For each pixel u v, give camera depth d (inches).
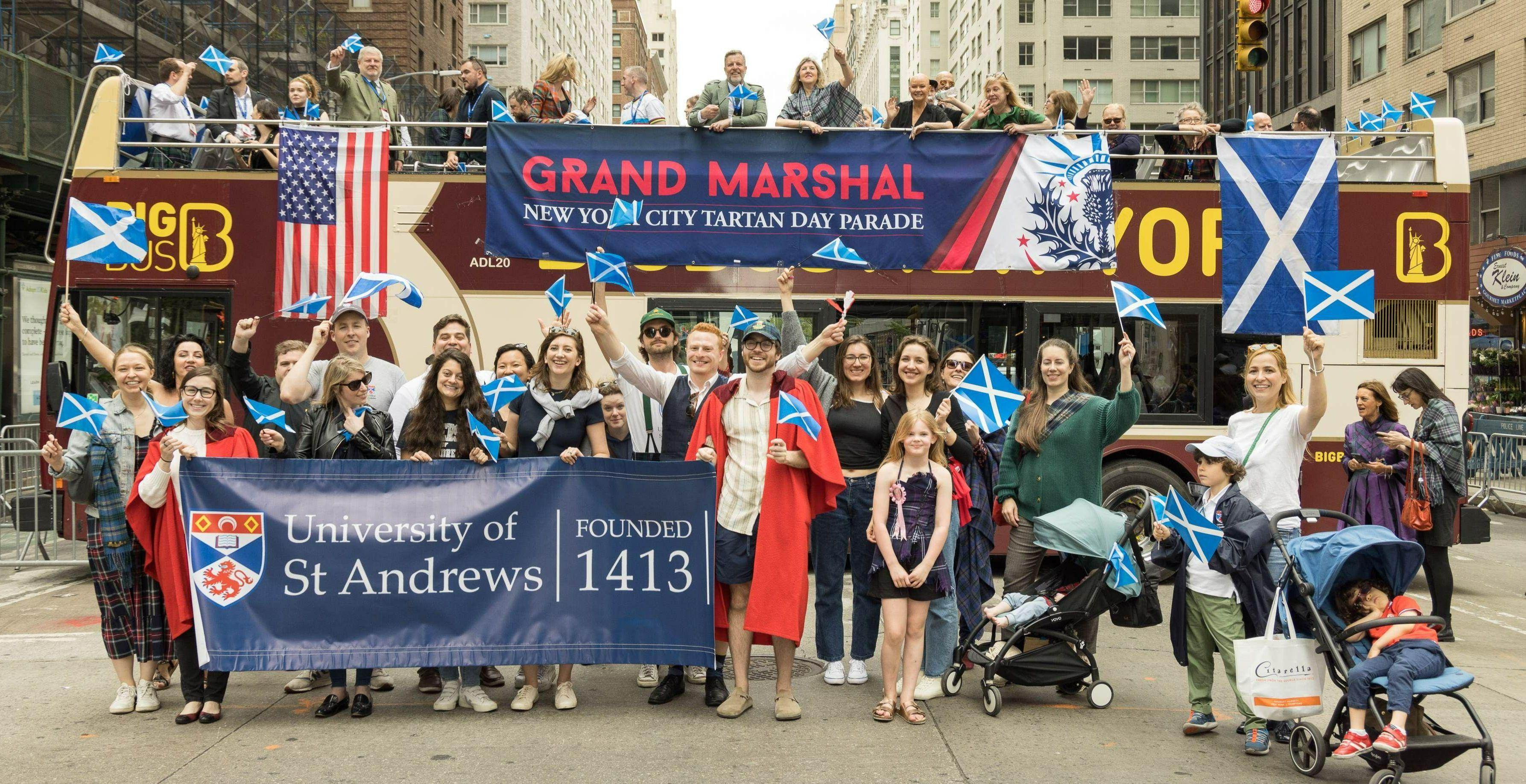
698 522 223.3
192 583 213.6
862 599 243.9
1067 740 209.5
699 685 250.1
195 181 363.9
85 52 863.7
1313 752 186.7
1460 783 189.6
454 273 362.3
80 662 267.0
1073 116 408.5
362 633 218.8
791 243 365.7
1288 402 229.0
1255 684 192.7
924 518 217.2
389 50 1605.6
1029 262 369.4
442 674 226.1
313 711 225.6
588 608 223.8
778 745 204.1
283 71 1151.6
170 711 224.8
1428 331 374.0
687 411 236.4
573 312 362.3
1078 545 224.8
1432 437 300.8
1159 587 381.4
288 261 361.4
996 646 241.8
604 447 233.1
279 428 241.8
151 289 363.3
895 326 369.7
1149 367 372.8
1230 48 1787.6
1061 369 243.9
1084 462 239.0
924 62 3575.3
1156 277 371.6
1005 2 2605.8
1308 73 1450.5
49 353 367.2
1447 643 299.4
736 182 366.6
